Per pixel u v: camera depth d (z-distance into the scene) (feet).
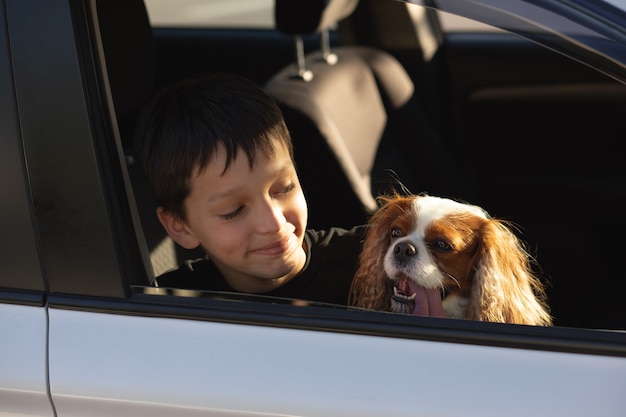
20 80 5.60
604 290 8.89
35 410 5.74
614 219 10.71
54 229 5.69
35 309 5.79
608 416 5.21
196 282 6.89
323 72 10.78
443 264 6.10
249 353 5.54
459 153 12.17
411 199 6.42
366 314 5.58
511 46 12.20
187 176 6.34
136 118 8.04
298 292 6.93
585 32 5.49
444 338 5.46
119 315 5.71
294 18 10.55
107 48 7.28
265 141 6.31
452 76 12.42
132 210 5.96
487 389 5.32
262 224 6.38
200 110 6.35
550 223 10.66
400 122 11.63
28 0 5.57
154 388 5.53
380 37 12.27
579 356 5.37
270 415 5.42
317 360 5.48
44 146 5.62
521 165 11.78
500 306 6.04
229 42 12.01
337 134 9.71
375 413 5.34
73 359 5.65
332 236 7.42
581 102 11.69
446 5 5.79
